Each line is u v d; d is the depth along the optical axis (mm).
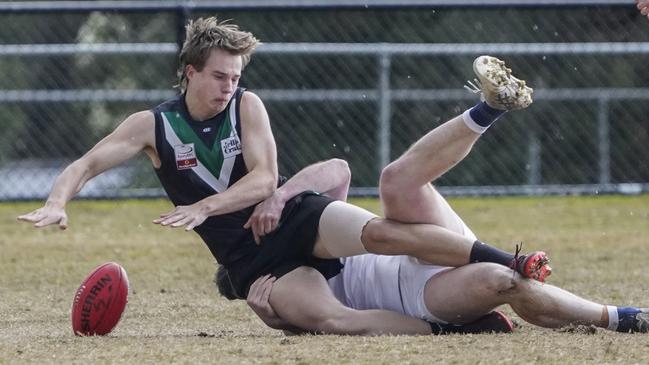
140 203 35281
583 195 35750
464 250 14398
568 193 34812
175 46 33250
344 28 38281
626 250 26641
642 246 27297
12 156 41031
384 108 34938
